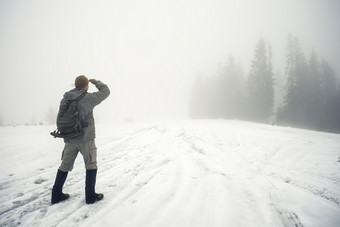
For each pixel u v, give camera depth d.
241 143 6.61
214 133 8.47
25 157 4.62
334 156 5.06
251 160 4.47
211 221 1.88
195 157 4.43
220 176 3.18
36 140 6.77
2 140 6.77
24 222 1.96
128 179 3.06
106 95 2.61
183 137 7.25
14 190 2.78
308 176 3.38
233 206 2.18
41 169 3.77
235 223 1.86
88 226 1.83
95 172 2.39
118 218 1.93
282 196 2.44
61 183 2.37
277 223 1.88
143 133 8.31
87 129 2.39
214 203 2.25
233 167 3.79
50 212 2.13
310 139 7.99
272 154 5.21
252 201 2.32
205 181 2.96
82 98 2.41
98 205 2.25
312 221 1.90
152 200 2.29
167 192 2.53
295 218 1.97
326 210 2.09
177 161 4.08
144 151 5.05
